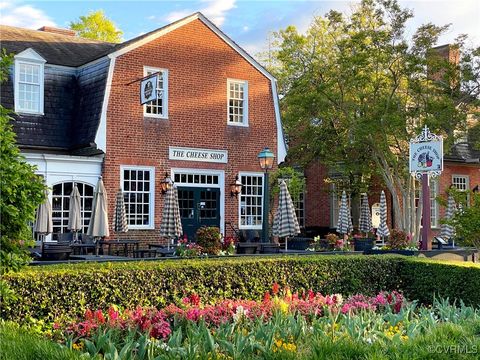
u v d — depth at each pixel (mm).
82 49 25156
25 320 8062
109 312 7398
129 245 21094
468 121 28234
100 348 6348
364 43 24328
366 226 25031
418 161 19094
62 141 21828
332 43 29875
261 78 25109
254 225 24750
